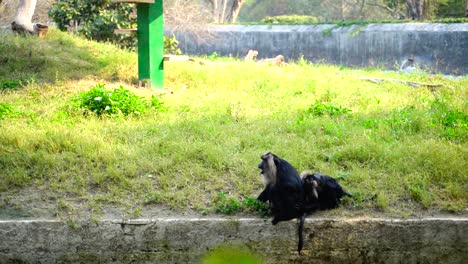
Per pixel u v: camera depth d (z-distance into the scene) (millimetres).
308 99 12727
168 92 12883
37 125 9625
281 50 30500
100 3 18828
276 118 10656
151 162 8016
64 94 12023
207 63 16078
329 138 9133
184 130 9484
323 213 6863
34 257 6660
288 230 6660
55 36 16484
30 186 7473
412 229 6750
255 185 7617
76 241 6668
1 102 11352
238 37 31703
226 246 6691
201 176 7730
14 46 14711
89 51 15688
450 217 6863
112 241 6672
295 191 6508
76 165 7883
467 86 14641
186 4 29781
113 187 7430
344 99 12727
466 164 8086
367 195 7297
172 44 19391
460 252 6805
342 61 28297
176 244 6684
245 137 9156
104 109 10461
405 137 9328
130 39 18719
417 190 7293
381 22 27703
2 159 7977
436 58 24797
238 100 12219
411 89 14117
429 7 35281
